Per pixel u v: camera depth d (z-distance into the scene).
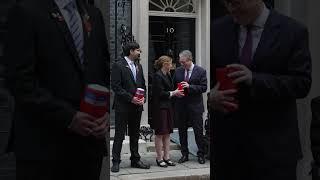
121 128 7.71
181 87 8.09
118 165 7.80
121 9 10.01
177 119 8.41
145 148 9.27
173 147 9.54
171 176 7.59
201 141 8.41
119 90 7.55
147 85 10.16
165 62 8.08
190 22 10.86
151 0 10.52
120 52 9.93
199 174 7.74
